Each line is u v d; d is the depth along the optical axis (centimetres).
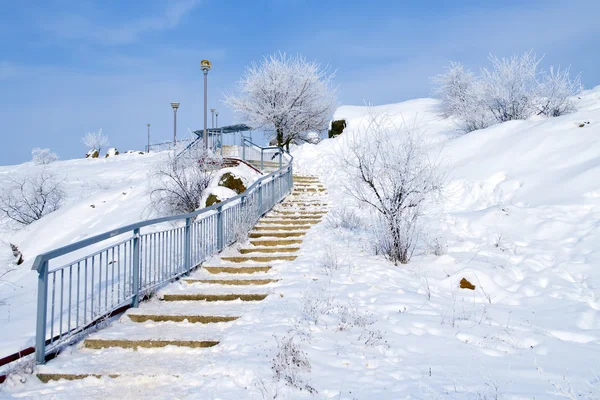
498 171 1109
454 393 330
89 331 507
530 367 383
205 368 405
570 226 777
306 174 1941
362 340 452
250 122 2447
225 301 628
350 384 357
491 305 568
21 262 1281
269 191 1278
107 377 405
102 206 1512
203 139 1564
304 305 554
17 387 392
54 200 1770
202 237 825
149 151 3647
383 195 764
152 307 602
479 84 1731
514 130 1366
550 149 1110
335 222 1018
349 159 807
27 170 2797
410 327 482
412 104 3116
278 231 1016
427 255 760
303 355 404
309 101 2477
